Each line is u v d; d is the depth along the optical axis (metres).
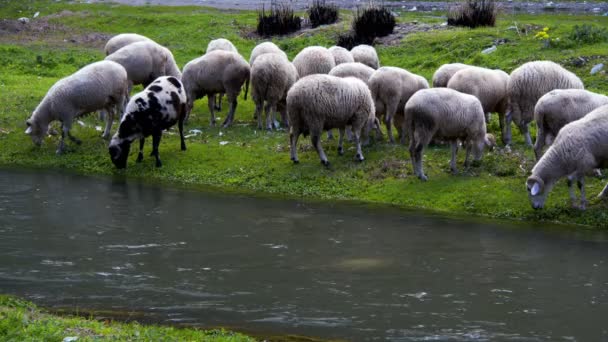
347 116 18.22
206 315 10.52
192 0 48.16
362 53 24.41
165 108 19.45
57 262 12.62
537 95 18.53
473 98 17.53
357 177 18.30
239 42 33.47
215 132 21.80
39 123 20.70
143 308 10.75
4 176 19.06
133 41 23.97
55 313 10.48
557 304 11.05
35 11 43.34
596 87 22.66
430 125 17.22
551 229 15.21
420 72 26.66
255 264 12.67
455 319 10.48
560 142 15.59
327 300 11.12
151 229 14.64
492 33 28.84
